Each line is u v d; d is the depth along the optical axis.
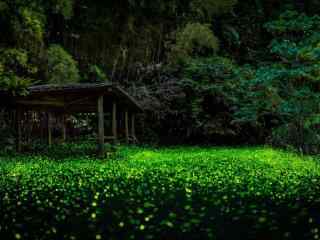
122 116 30.20
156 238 6.17
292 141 23.12
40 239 6.21
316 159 18.28
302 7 33.72
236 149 24.98
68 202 8.74
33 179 11.97
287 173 12.64
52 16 31.70
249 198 8.84
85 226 6.85
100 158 18.11
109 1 34.03
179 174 12.62
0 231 6.67
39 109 23.12
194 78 31.30
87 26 33.84
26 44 23.22
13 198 9.29
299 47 18.39
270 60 32.53
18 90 17.75
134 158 18.28
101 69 34.03
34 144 23.75
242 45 38.75
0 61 19.47
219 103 30.05
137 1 34.38
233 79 30.34
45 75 27.56
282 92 20.91
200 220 7.09
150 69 33.91
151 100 30.25
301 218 7.16
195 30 33.88
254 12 39.72
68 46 33.44
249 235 6.26
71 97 20.03
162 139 30.78
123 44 34.97
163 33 36.97
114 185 10.63
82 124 30.81
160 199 8.86
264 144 28.64
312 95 18.73
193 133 30.59
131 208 8.06
